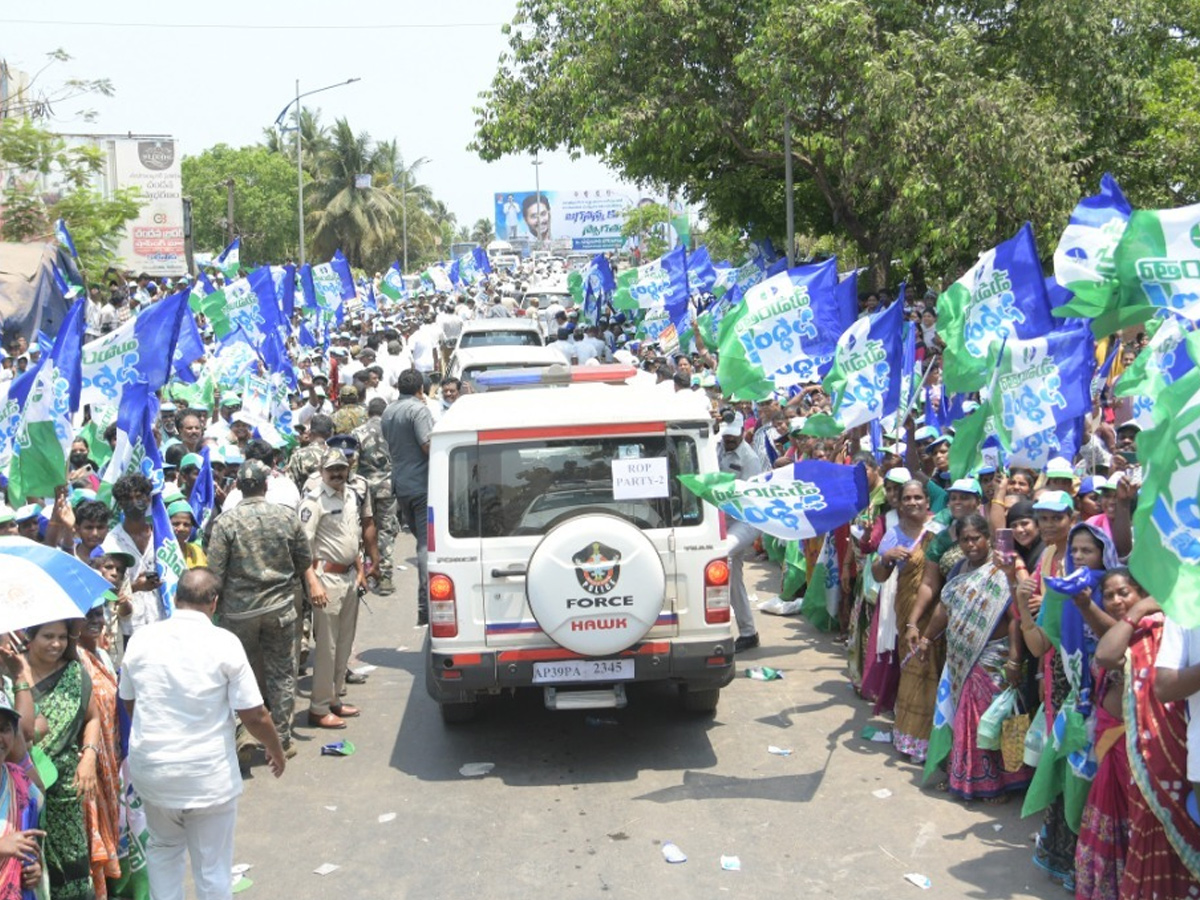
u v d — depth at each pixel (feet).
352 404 43.86
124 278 97.86
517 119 75.36
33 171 95.71
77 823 16.88
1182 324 22.03
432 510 23.89
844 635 32.81
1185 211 22.30
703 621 23.88
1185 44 77.46
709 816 21.53
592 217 284.00
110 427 31.35
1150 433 13.83
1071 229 25.57
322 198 241.76
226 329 49.26
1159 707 15.94
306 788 23.44
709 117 69.21
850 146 65.21
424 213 288.30
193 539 26.78
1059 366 25.54
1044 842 18.92
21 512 22.74
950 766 22.22
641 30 69.72
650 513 23.95
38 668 16.81
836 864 19.47
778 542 40.70
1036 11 64.13
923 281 78.95
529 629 23.67
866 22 59.93
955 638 22.03
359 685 30.14
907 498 25.13
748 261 70.23
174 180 151.94
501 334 61.62
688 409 24.20
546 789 23.07
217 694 16.52
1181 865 16.33
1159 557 13.64
